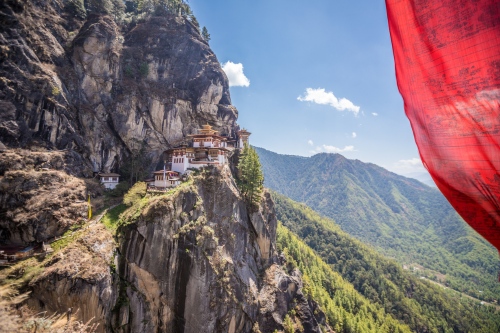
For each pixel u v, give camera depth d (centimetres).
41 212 4900
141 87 8931
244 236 6481
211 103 10262
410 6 596
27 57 6419
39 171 5528
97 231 4734
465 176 491
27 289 3569
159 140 8938
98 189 6488
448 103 527
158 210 4966
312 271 12125
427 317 15012
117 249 4666
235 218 6316
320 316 7856
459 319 15550
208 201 6009
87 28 8044
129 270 4628
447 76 530
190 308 4766
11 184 5038
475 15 496
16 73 6100
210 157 7825
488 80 478
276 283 6631
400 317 14600
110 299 4106
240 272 5878
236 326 5247
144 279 4681
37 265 3919
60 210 5075
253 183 6925
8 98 5831
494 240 443
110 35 8288
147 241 4772
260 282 6481
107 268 4216
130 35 10106
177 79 9931
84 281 3791
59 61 7362
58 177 5653
